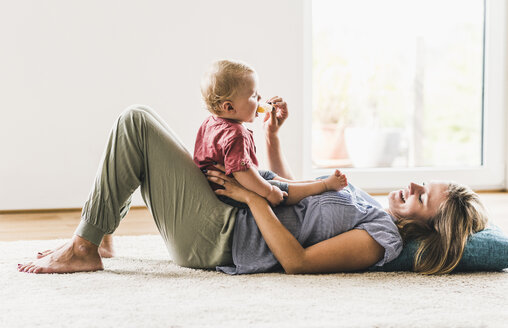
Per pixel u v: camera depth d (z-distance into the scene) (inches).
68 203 120.0
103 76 119.9
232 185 63.9
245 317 47.7
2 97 115.3
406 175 140.5
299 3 128.6
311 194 65.3
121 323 46.1
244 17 126.1
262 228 61.9
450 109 148.5
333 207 63.6
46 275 61.1
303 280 59.6
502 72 144.8
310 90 132.9
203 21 124.0
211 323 46.3
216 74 62.0
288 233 61.7
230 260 64.7
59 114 118.3
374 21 142.6
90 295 54.0
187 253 65.1
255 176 61.7
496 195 137.8
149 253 76.0
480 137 148.0
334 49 140.6
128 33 120.4
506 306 52.2
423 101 147.3
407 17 144.3
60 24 117.0
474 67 147.5
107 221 63.5
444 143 148.8
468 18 146.6
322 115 142.5
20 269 63.3
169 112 123.8
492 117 145.1
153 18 121.4
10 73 115.3
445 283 59.6
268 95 128.9
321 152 143.8
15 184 117.1
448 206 63.6
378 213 64.4
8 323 46.0
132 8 120.2
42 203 118.7
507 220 104.2
